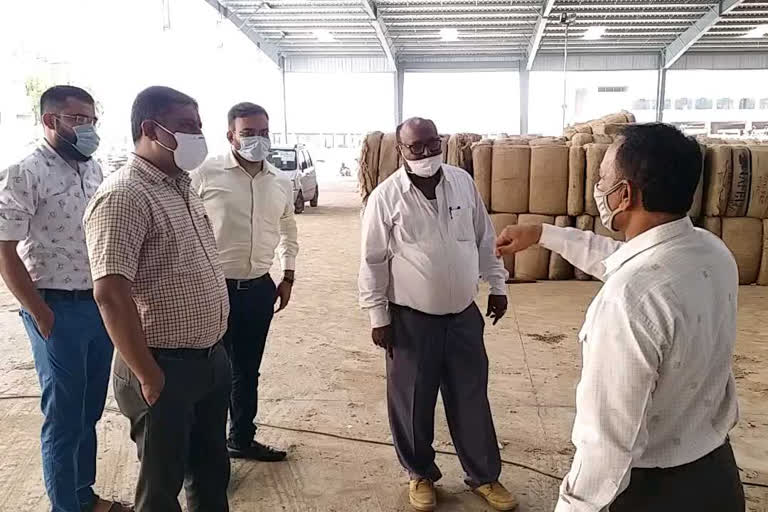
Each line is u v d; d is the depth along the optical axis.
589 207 6.43
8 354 4.51
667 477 1.32
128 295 1.72
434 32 17.02
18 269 2.11
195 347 1.91
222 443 2.13
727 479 1.36
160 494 1.90
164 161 1.86
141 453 1.89
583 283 6.48
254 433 3.00
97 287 1.70
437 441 3.22
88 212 1.75
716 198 6.21
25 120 12.97
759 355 4.37
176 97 1.84
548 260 6.57
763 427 3.30
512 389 3.83
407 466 2.62
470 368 2.52
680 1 13.98
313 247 8.95
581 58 19.42
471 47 18.77
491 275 2.69
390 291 2.52
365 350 4.58
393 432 2.61
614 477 1.25
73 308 2.27
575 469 1.32
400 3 14.33
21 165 2.14
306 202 14.44
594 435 1.26
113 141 12.91
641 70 19.34
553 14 14.73
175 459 1.91
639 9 14.59
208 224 2.04
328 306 5.78
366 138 6.65
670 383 1.26
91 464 2.53
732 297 1.32
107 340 2.41
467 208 2.49
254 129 2.63
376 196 2.46
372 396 3.77
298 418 3.47
